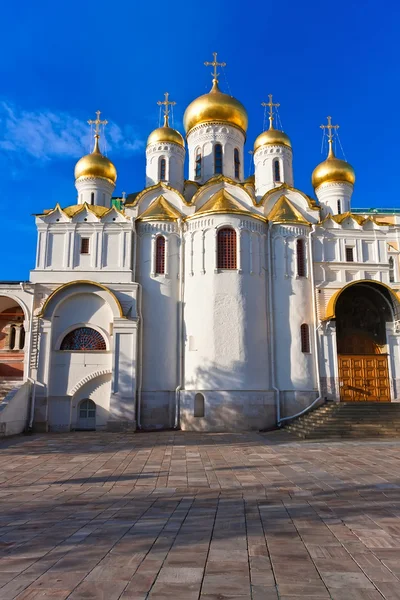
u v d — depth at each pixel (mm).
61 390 26969
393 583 5742
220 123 36125
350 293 30469
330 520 8703
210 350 27484
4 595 5410
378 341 30219
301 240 30578
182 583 5719
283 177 35438
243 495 11000
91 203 35250
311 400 28250
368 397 28859
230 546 7145
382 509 9531
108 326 27953
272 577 5914
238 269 28484
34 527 8328
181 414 27422
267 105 37188
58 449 19438
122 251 29234
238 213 29047
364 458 16594
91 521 8734
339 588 5586
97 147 36688
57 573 6074
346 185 36312
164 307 29047
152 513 9328
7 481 13039
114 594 5414
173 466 15289
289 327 29062
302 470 14312
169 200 31391
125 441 22031
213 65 37844
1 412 23484
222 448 19547
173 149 35188
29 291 28406
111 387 26578
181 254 29641
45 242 29328
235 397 26891
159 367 28266
